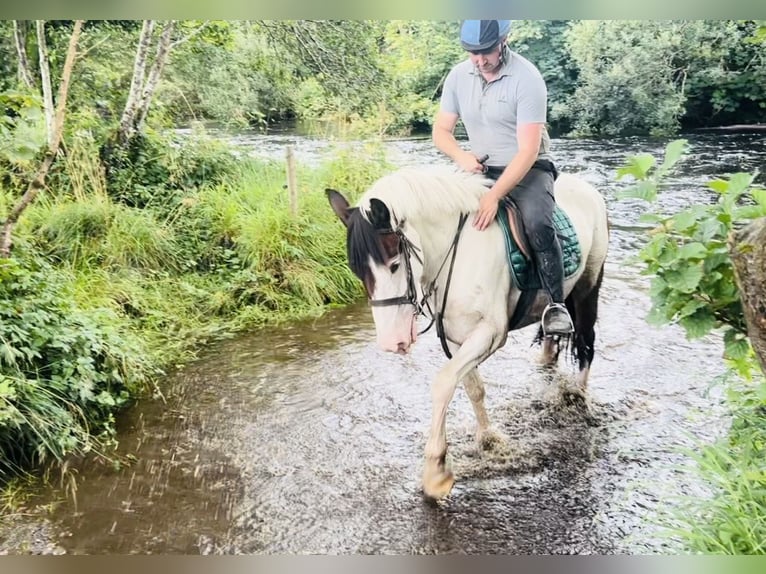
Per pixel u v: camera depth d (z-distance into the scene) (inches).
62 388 145.8
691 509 114.3
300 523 116.3
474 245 121.4
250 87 421.7
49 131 222.8
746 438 118.3
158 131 305.0
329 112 391.2
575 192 153.9
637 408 153.2
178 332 203.6
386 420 151.5
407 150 446.6
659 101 514.3
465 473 129.9
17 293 157.2
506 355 185.0
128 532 114.1
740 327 103.5
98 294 199.3
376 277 110.6
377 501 122.3
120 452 139.7
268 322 217.2
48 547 110.1
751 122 532.7
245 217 250.1
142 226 229.3
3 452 131.0
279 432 147.2
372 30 382.9
